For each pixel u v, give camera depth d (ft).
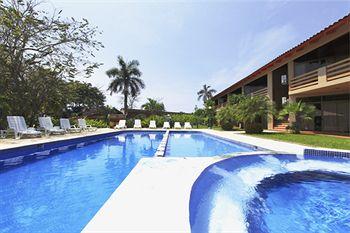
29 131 38.73
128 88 115.24
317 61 58.08
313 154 25.44
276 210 14.01
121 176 19.81
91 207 12.89
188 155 31.48
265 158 24.14
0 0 47.09
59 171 21.61
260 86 92.73
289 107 53.36
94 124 86.74
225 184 17.62
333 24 39.45
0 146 25.27
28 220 11.24
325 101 56.75
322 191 17.25
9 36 50.29
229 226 11.40
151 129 76.13
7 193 15.28
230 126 74.38
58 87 61.67
